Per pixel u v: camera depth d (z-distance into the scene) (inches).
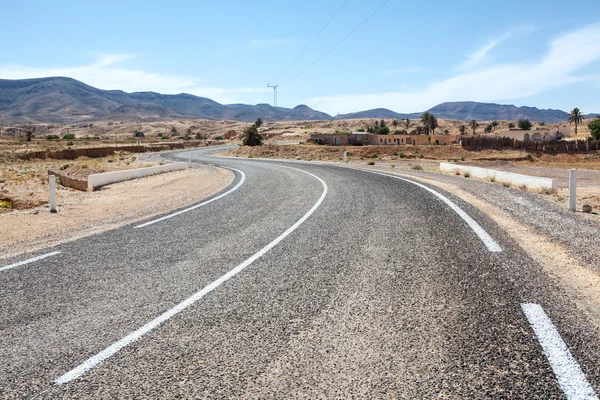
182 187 756.0
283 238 290.4
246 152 2689.5
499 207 385.7
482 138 3011.8
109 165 1691.7
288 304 165.5
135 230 338.0
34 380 113.9
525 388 103.0
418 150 2839.6
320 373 112.7
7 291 191.8
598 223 315.6
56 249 276.8
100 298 179.3
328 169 1037.2
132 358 124.7
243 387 107.2
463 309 153.5
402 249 247.4
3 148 2866.6
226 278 202.7
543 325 137.3
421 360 117.9
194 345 132.0
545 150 2908.5
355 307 159.9
